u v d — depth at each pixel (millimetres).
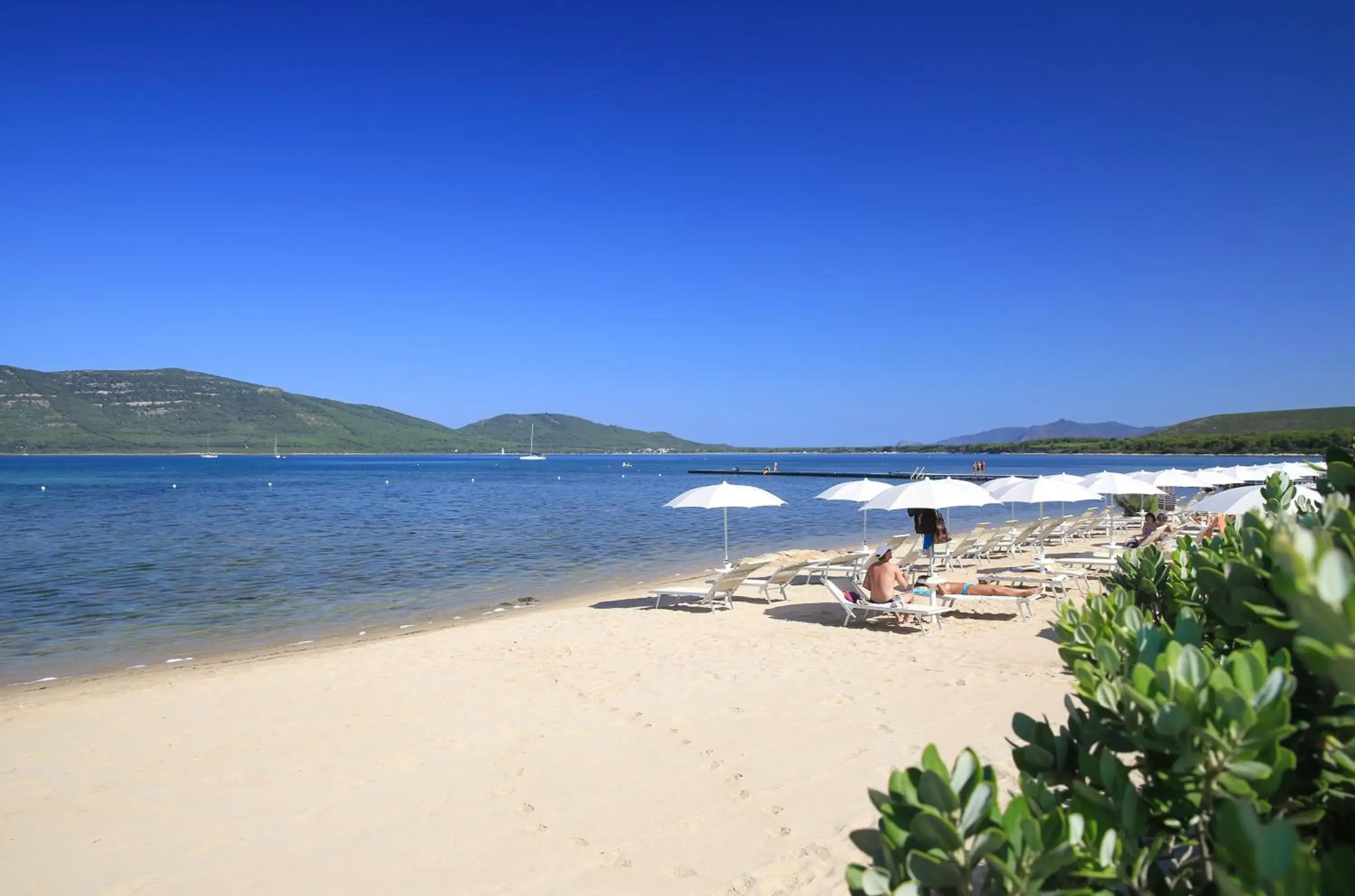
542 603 12875
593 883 4074
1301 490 3658
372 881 4141
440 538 22109
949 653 8445
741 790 5094
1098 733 1802
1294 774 1694
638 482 63438
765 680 7551
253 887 4113
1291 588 1447
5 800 5148
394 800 5070
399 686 7613
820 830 4535
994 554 17453
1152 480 17594
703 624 10375
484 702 7043
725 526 11883
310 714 6797
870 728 6133
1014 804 1523
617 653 8805
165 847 4523
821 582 13859
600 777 5352
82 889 4113
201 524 26344
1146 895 1547
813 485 62125
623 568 16719
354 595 13641
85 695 7699
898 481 62719
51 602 12992
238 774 5527
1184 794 1646
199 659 9461
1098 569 13570
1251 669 1522
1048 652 8461
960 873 1475
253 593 13891
